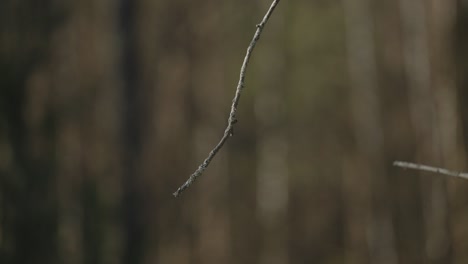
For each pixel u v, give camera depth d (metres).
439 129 14.36
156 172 15.30
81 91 14.75
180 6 15.91
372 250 14.10
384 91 14.91
